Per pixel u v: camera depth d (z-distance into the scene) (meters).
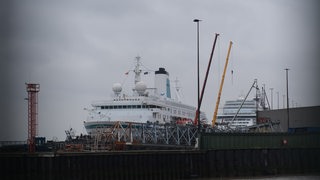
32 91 73.00
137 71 134.25
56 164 69.62
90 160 72.00
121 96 128.62
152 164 77.94
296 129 116.75
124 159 75.06
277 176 89.25
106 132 99.94
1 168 68.81
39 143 86.75
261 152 91.19
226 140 88.25
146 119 121.69
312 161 96.69
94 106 126.88
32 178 68.88
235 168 87.75
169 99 137.88
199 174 83.38
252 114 190.00
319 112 127.00
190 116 149.38
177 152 81.19
